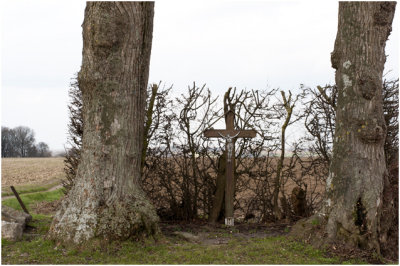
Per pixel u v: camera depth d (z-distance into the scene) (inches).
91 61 228.4
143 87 245.1
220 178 312.3
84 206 218.1
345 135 219.9
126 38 230.2
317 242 216.5
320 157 300.8
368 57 215.2
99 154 225.6
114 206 220.2
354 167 215.3
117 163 227.8
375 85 213.2
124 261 191.2
